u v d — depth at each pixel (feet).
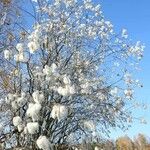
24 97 40.81
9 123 42.27
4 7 53.16
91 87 51.49
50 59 48.01
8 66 47.78
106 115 51.65
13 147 42.14
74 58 53.06
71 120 46.80
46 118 43.47
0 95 45.91
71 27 53.72
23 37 48.70
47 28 50.47
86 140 46.37
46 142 32.76
